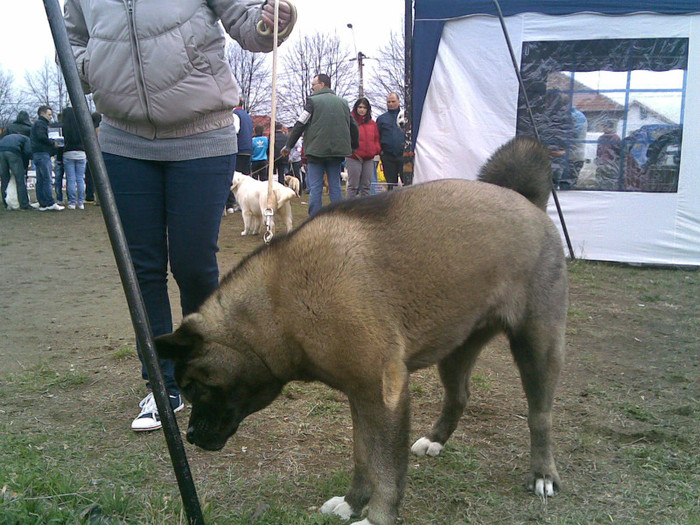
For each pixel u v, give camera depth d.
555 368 3.00
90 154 2.28
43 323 5.62
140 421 3.49
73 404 3.87
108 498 2.56
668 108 7.98
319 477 3.09
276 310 2.53
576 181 8.40
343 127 8.91
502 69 8.23
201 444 2.66
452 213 2.71
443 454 3.37
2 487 2.60
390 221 2.62
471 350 3.25
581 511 2.83
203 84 3.20
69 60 2.26
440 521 2.75
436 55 8.32
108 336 5.25
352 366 2.47
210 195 3.35
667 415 3.85
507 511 2.83
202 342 2.54
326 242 2.51
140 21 3.05
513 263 2.82
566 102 8.24
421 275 2.58
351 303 2.43
